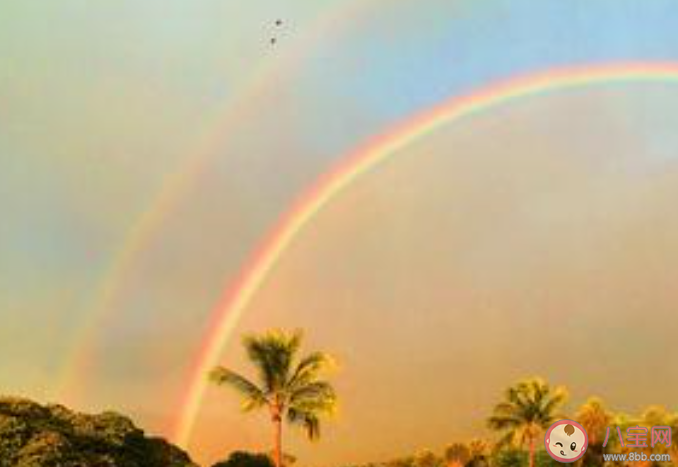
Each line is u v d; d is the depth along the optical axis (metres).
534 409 79.94
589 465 78.44
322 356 53.12
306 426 52.81
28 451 51.56
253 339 52.91
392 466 120.00
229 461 71.12
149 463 61.25
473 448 110.56
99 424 59.91
